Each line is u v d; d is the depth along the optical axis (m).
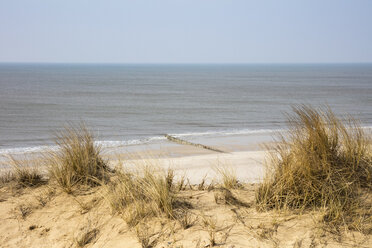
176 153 12.46
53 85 68.50
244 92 52.50
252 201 4.12
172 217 3.67
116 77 114.69
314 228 3.32
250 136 16.69
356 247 3.00
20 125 21.84
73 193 4.51
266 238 3.19
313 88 62.00
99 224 3.71
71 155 4.94
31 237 3.58
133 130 19.91
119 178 4.71
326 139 4.51
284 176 4.07
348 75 136.38
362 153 4.54
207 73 167.25
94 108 31.77
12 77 103.38
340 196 3.87
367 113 26.45
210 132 18.61
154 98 42.47
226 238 3.21
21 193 4.64
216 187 4.87
